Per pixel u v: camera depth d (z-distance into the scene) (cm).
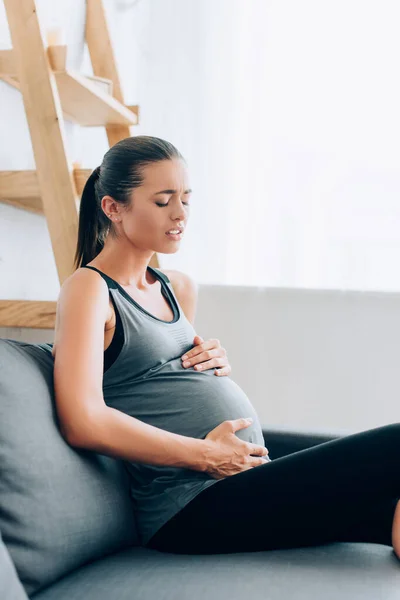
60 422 104
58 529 95
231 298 232
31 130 171
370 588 93
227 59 243
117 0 253
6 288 199
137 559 107
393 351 221
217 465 116
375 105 232
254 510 109
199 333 235
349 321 224
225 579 95
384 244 232
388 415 222
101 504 105
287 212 239
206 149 245
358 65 233
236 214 243
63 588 93
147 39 250
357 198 234
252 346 231
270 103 240
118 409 123
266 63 240
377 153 232
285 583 94
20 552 90
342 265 234
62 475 99
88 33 226
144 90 249
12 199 187
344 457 107
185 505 114
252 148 241
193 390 125
